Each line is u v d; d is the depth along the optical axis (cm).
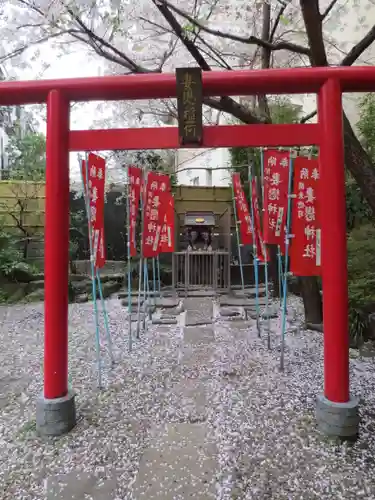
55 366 245
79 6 309
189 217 743
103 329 493
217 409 271
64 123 246
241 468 205
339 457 213
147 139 246
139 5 382
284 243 350
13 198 790
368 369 337
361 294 399
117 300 682
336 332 235
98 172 328
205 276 733
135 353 396
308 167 304
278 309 574
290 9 393
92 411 271
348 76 231
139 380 326
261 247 446
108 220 838
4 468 209
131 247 418
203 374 337
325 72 232
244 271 801
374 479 195
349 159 333
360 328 394
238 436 236
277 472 201
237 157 764
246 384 313
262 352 391
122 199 828
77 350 409
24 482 197
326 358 240
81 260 809
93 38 343
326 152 236
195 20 310
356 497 182
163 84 236
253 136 242
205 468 206
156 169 764
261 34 462
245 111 393
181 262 737
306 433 238
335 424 230
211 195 869
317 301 471
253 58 469
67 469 207
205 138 243
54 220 243
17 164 909
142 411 271
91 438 237
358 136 662
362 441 228
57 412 239
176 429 246
